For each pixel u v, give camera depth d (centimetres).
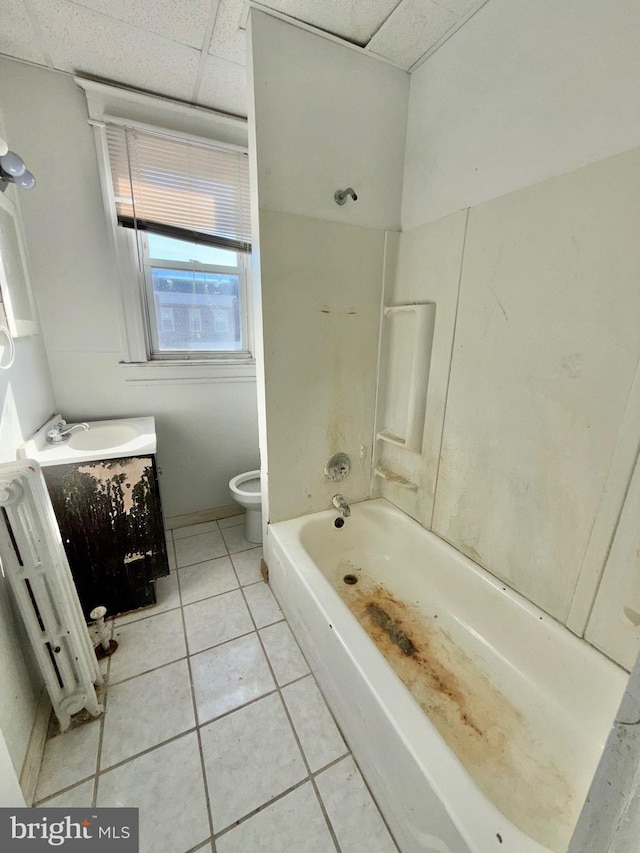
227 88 168
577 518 108
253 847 91
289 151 137
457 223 137
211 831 94
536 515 120
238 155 199
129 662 141
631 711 38
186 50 144
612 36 88
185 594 178
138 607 168
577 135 98
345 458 186
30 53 147
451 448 151
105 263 185
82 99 165
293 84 133
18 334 143
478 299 131
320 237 151
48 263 174
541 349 113
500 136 118
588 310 99
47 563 102
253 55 124
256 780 105
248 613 166
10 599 107
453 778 76
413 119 154
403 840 88
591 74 93
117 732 116
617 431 96
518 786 96
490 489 136
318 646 128
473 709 116
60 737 114
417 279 159
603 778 41
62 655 110
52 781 103
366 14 124
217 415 231
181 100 177
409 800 83
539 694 117
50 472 141
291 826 95
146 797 100
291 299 152
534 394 116
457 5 118
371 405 186
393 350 178
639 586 95
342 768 108
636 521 94
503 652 130
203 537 227
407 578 172
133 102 173
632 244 89
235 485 218
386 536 187
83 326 187
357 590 167
